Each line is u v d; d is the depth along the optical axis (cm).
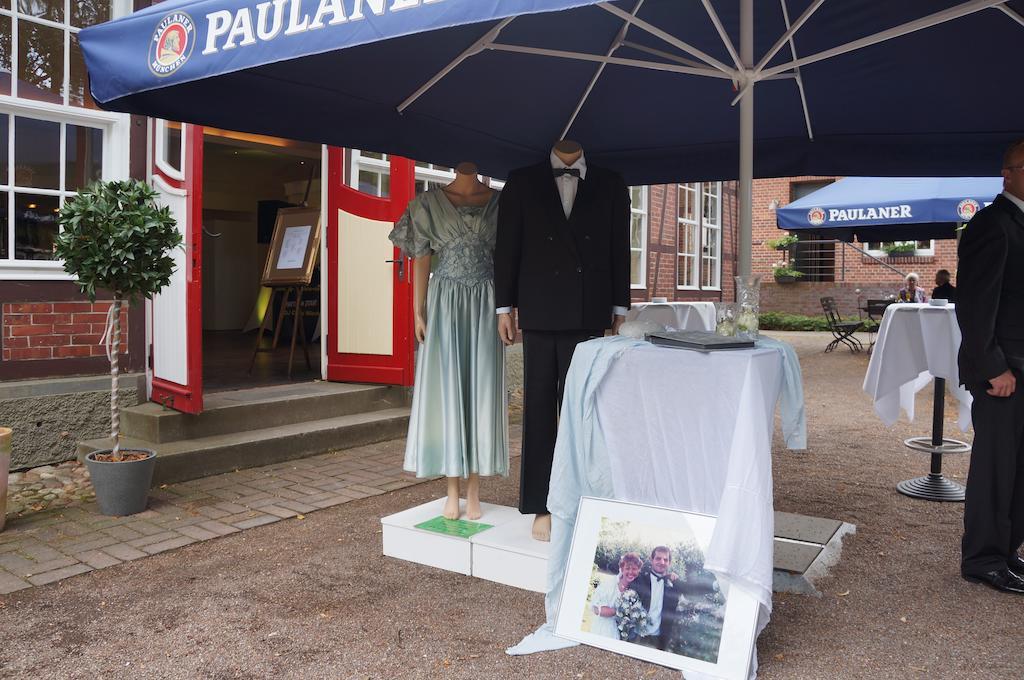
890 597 308
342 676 245
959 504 444
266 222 1259
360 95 374
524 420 331
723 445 258
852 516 419
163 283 419
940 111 430
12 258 489
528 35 367
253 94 343
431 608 295
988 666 251
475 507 358
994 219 321
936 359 447
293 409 564
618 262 334
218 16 254
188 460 473
